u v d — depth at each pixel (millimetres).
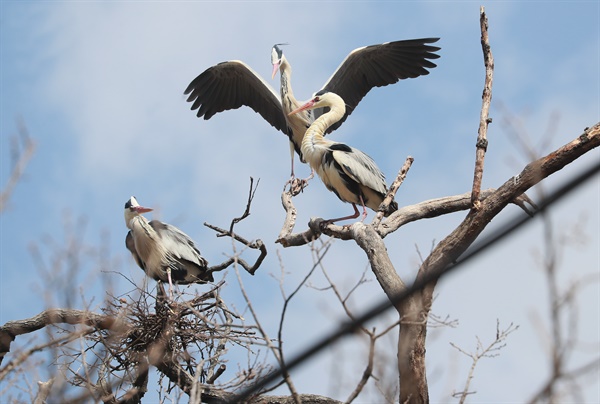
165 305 14008
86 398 8930
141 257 18688
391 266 12688
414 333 11125
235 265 8828
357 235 13266
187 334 14211
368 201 17312
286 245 15773
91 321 13016
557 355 5645
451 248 12336
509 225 5730
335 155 17016
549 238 5598
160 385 13797
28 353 8891
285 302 8289
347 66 23484
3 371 8805
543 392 5844
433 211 14547
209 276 18547
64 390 8938
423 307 10086
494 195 12211
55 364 10234
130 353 13609
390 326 7863
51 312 9508
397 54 23516
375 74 23766
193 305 14336
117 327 12891
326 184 17672
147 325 13945
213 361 13914
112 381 12289
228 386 11023
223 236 15938
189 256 18328
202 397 13609
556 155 11766
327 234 14719
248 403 11414
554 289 5578
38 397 9000
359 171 16906
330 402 14539
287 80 23156
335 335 6352
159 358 13594
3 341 15195
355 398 7789
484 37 13688
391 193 14359
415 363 11148
